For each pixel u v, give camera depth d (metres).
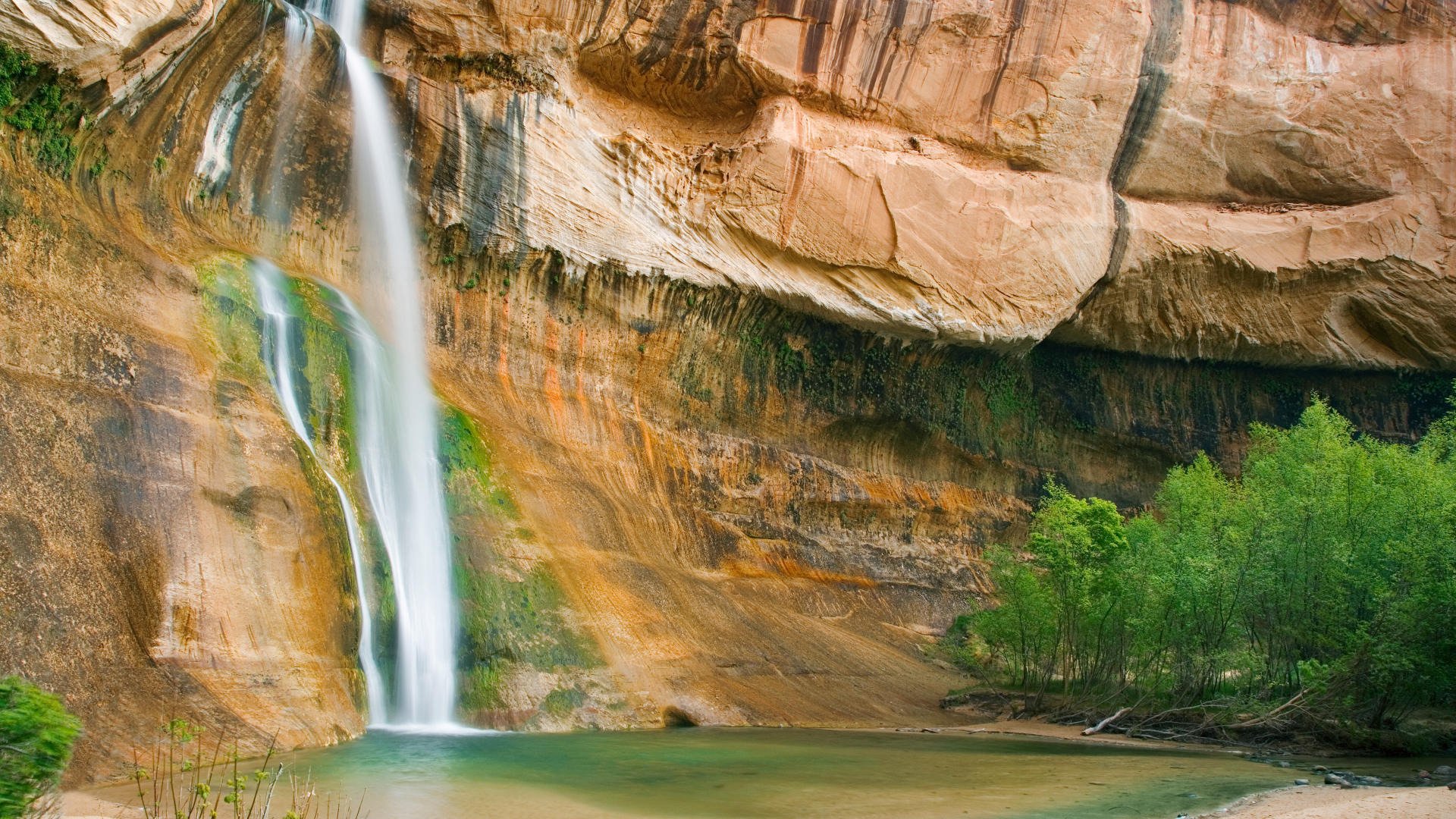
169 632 12.60
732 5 27.30
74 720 6.59
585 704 16.94
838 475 28.95
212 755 11.43
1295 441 24.30
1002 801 11.27
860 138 28.61
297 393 17.41
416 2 23.95
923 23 29.03
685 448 26.25
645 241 25.77
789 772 12.84
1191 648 19.61
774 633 21.53
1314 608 19.38
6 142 15.28
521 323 24.20
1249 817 10.07
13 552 11.46
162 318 15.77
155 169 18.56
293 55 20.72
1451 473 20.89
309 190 21.55
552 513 20.28
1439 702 19.39
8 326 13.18
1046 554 20.88
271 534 14.45
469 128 23.58
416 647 16.14
